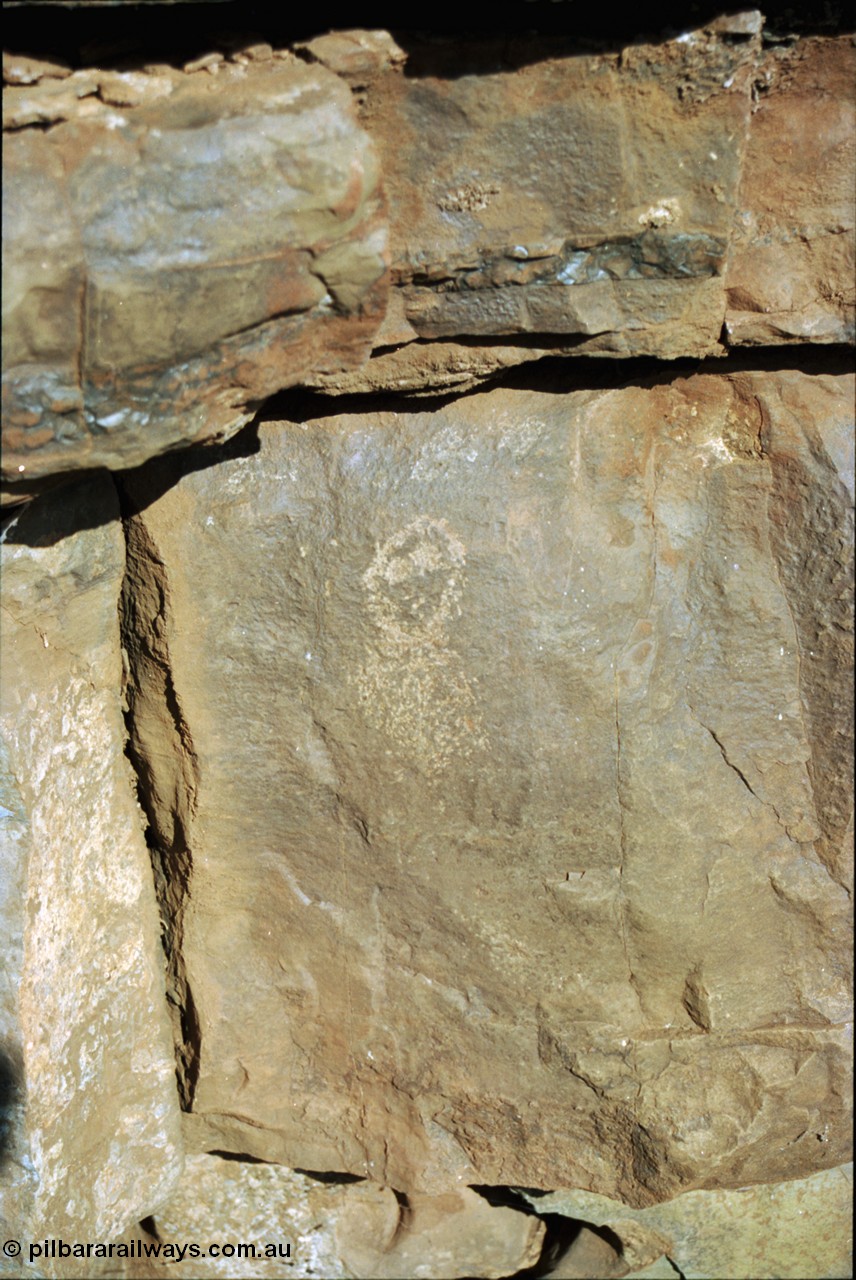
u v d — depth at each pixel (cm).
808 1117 250
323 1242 282
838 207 200
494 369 202
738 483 226
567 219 183
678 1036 246
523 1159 255
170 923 247
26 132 146
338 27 167
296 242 159
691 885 237
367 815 233
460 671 221
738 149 182
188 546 213
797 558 227
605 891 235
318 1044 254
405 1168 257
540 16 168
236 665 223
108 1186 251
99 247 148
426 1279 286
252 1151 262
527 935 239
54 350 151
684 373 220
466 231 183
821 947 246
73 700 221
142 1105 254
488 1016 246
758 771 237
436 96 174
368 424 213
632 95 176
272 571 218
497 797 229
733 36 172
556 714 223
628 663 225
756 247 203
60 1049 229
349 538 216
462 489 214
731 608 229
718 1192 273
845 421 221
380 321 176
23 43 156
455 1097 252
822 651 230
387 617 219
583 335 196
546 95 175
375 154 161
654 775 231
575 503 217
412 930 242
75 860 228
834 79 191
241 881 241
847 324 208
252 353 169
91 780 230
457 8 167
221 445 210
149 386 160
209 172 152
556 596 218
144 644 223
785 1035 247
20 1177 227
